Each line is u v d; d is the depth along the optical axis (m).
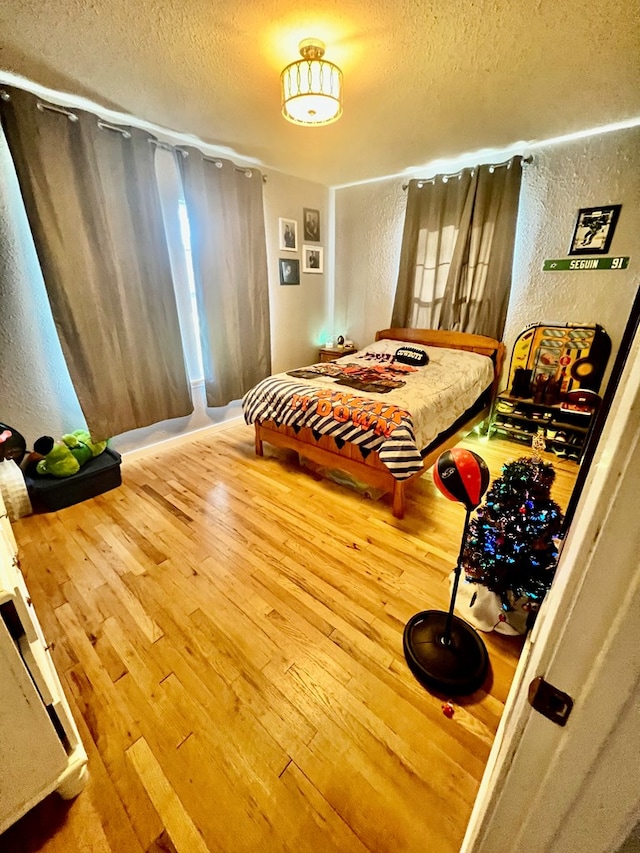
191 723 1.16
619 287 2.66
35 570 1.79
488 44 1.55
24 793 0.87
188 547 1.94
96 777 1.04
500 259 3.01
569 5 1.31
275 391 2.62
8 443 2.04
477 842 0.57
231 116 2.24
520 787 0.45
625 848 0.39
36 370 2.29
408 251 3.50
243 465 2.84
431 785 1.01
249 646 1.41
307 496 2.42
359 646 1.41
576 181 2.65
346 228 4.03
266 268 3.40
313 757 1.08
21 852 0.90
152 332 2.68
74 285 2.21
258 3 1.32
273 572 1.77
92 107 2.14
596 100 2.04
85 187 2.16
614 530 0.30
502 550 1.35
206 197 2.77
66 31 1.47
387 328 4.03
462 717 1.17
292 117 1.79
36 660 0.83
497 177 2.89
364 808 0.97
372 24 1.43
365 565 1.82
